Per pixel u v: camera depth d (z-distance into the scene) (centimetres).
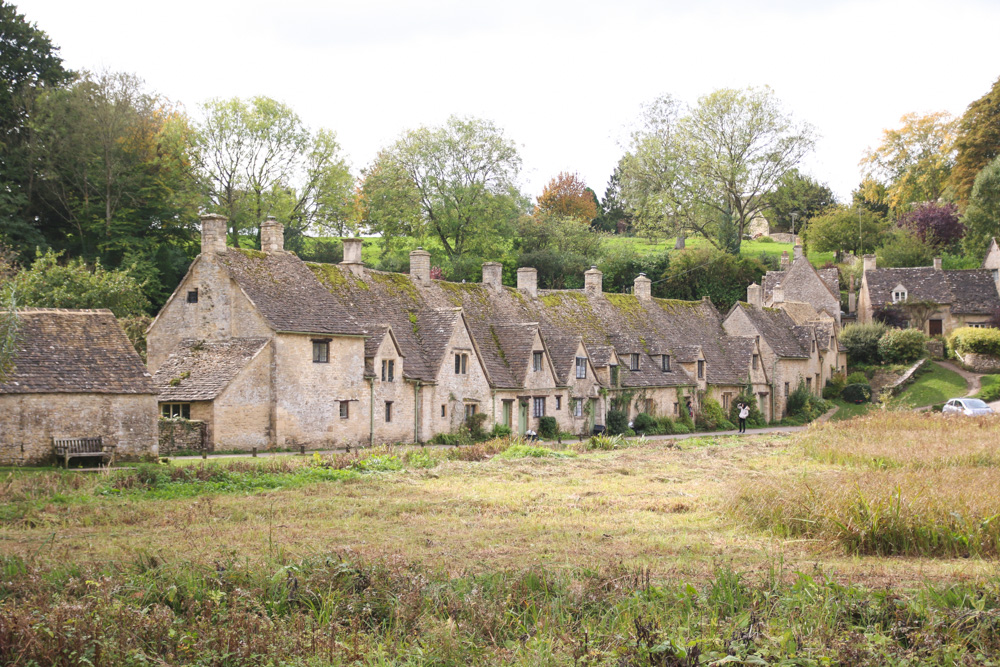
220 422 3916
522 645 1168
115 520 2078
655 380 6059
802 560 1675
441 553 1680
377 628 1234
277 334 4128
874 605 1288
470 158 8962
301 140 7750
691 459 3638
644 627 1172
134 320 5225
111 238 6850
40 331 3378
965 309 8675
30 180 6675
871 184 11875
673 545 1778
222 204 7525
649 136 9962
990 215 9025
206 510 2217
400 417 4641
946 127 11381
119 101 6938
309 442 4225
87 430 3262
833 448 3519
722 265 9406
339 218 8175
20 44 6912
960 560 1667
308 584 1347
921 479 2184
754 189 9506
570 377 5475
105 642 1105
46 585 1354
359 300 4900
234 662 1110
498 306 5834
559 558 1627
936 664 1125
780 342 7325
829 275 9575
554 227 10244
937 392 7269
